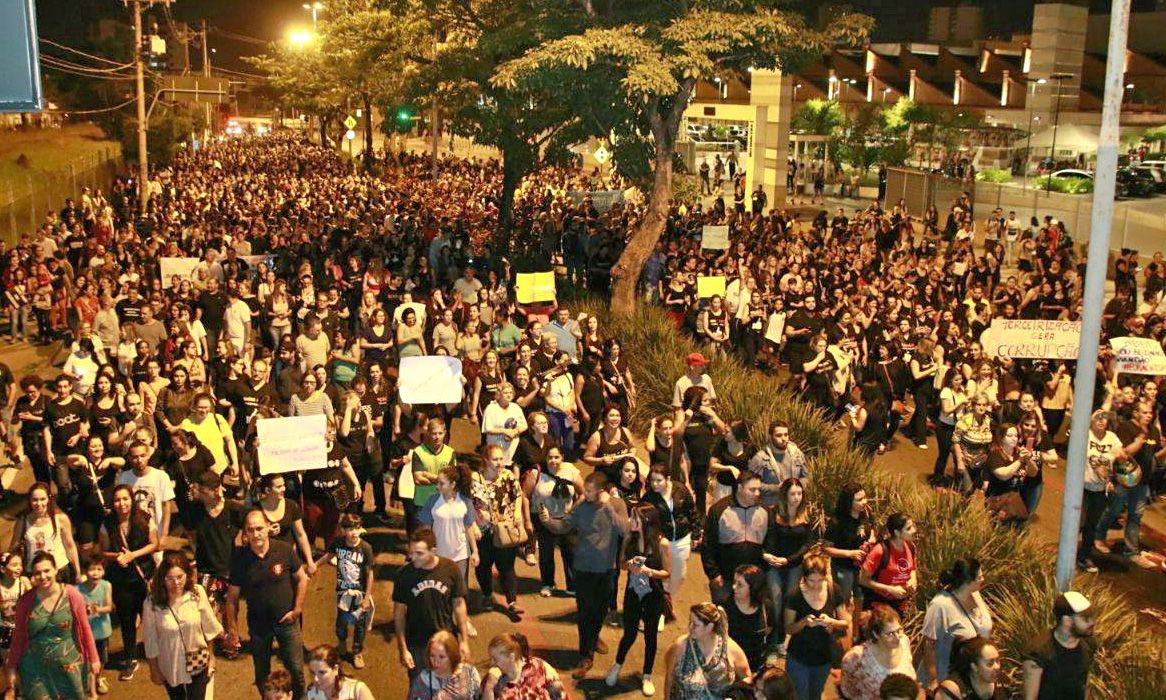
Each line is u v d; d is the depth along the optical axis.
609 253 24.00
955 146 54.47
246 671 9.33
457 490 9.45
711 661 7.09
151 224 31.98
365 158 66.06
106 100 57.56
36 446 11.69
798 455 10.71
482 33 25.11
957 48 68.44
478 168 60.94
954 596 8.14
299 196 41.06
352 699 6.82
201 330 16.41
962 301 21.91
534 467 11.26
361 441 11.82
